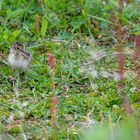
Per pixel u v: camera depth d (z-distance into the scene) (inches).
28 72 474.9
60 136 380.8
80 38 542.6
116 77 481.7
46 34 543.5
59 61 501.4
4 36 517.7
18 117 411.5
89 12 572.1
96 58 510.9
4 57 499.8
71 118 413.7
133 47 536.4
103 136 319.0
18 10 548.1
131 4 593.3
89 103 432.1
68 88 462.9
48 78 472.7
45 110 422.0
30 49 511.8
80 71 488.1
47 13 557.3
